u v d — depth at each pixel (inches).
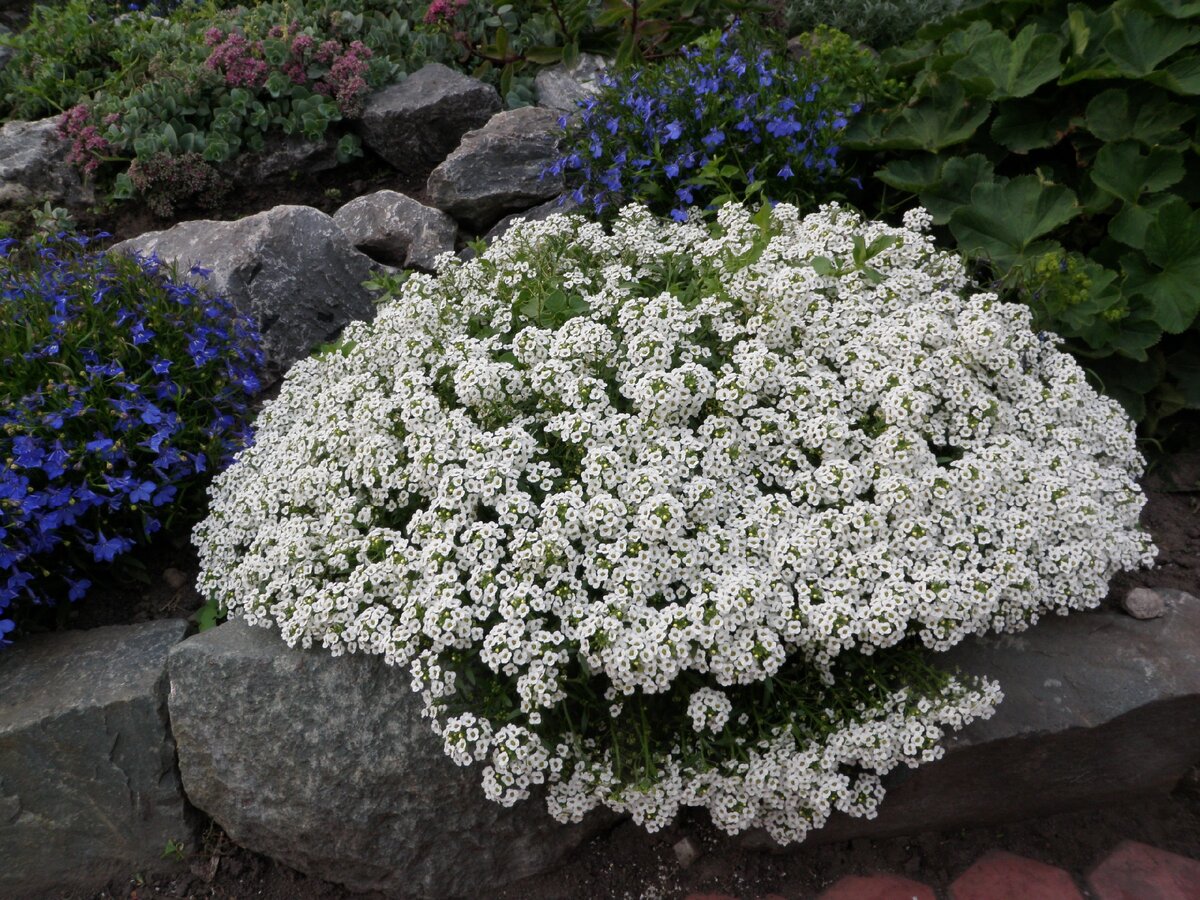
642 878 21.3
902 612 18.6
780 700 19.9
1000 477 20.6
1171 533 25.0
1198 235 26.3
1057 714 20.2
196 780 21.5
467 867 21.0
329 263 32.9
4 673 22.7
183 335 26.8
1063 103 29.8
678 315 22.0
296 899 21.6
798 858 21.5
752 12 40.4
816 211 31.8
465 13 41.3
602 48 40.9
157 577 26.3
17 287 26.2
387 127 37.5
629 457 20.6
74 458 23.9
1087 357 27.3
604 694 19.9
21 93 40.7
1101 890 20.5
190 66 37.4
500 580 19.1
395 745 20.4
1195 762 21.5
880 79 33.7
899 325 22.0
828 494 19.8
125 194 36.4
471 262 27.7
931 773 20.5
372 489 21.5
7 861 21.9
